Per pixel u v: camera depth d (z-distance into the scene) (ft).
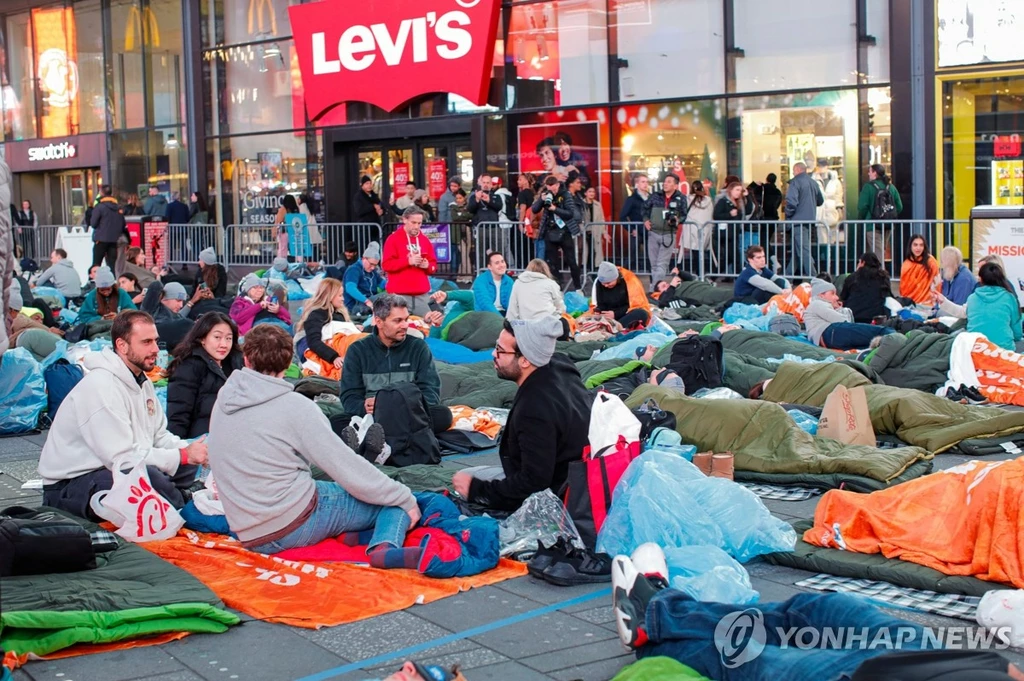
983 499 18.70
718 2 67.10
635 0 70.08
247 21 90.89
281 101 89.35
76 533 19.12
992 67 59.52
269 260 81.87
